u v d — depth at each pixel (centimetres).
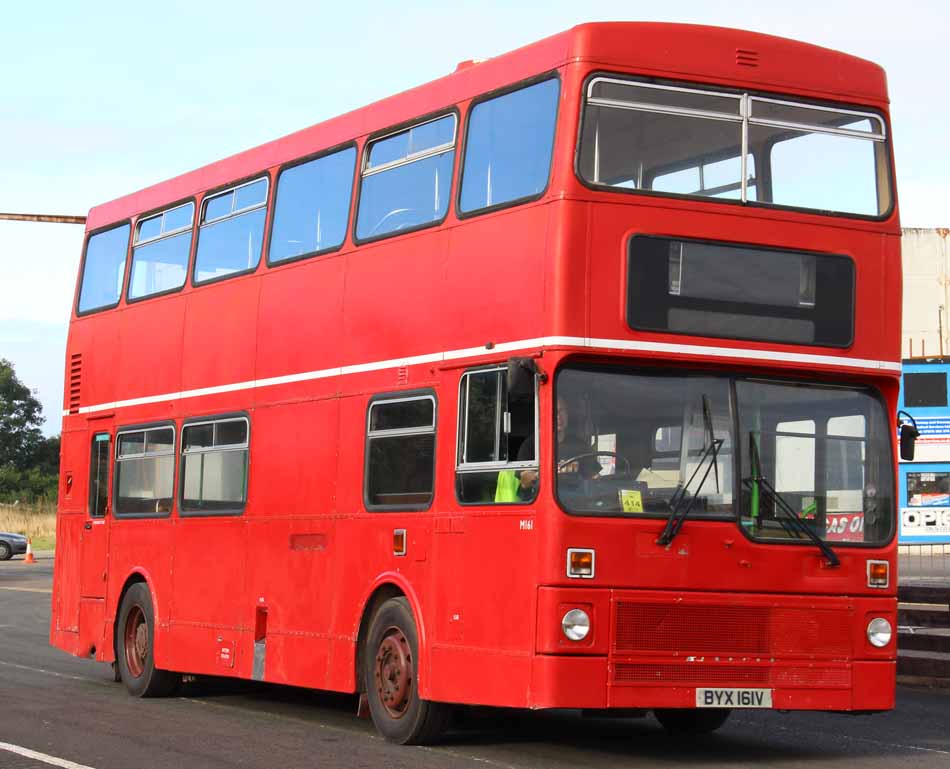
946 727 1352
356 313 1305
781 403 1112
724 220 1095
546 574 1037
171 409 1617
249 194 1520
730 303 1090
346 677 1273
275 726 1321
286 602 1377
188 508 1566
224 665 1472
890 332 1142
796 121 1135
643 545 1055
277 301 1437
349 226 1334
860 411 1141
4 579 4097
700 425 1085
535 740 1232
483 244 1143
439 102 1231
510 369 1044
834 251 1128
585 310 1054
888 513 1138
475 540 1114
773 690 1080
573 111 1070
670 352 1069
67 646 1802
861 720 1405
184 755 1120
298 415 1382
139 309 1714
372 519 1252
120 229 1795
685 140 1100
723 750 1182
